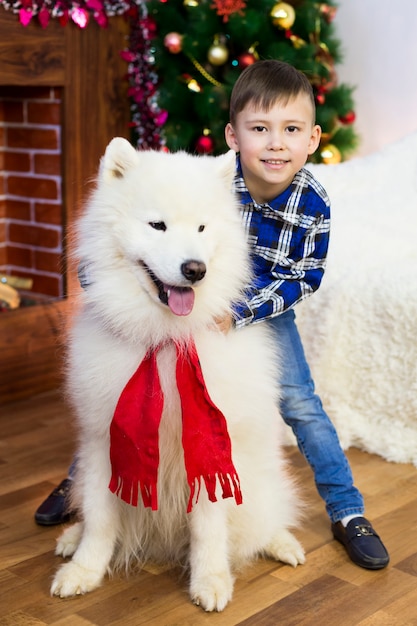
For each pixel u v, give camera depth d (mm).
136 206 1942
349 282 3248
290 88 2264
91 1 3773
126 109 4199
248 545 2252
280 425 2436
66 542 2326
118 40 4047
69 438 3240
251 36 3799
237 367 2070
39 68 3666
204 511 2107
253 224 2387
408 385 3094
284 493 2385
